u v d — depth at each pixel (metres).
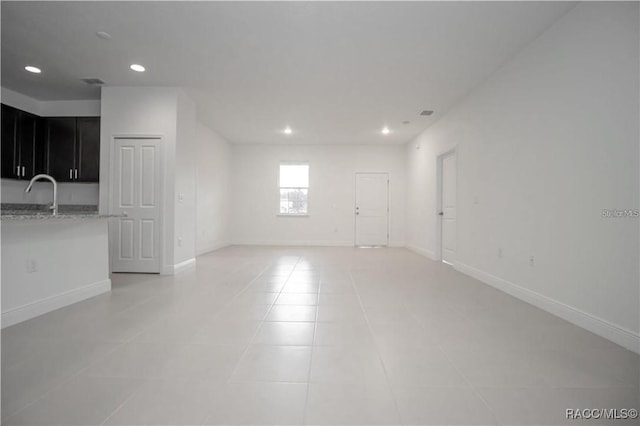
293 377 1.79
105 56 3.65
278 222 8.52
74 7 2.76
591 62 2.50
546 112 3.01
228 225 8.37
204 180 6.84
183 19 2.93
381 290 3.74
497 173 3.87
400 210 8.41
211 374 1.81
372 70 3.94
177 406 1.52
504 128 3.72
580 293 2.60
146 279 4.27
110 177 4.56
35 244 2.79
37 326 2.54
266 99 5.00
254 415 1.46
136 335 2.36
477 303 3.22
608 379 1.78
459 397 1.61
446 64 3.75
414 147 7.54
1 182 4.62
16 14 2.86
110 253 4.61
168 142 4.52
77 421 1.40
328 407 1.52
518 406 1.54
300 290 3.73
